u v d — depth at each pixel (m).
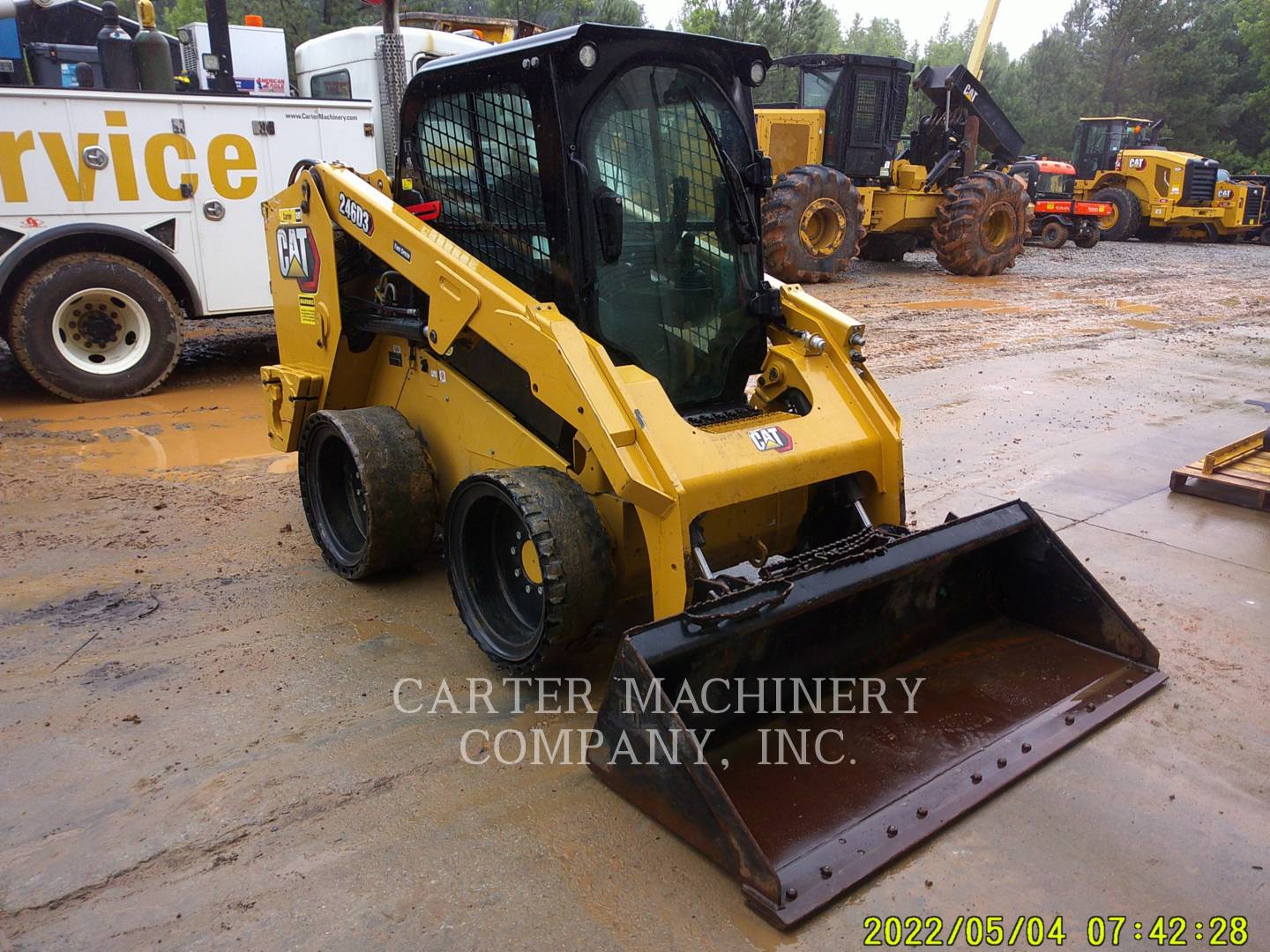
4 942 2.33
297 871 2.58
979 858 2.67
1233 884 2.59
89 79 7.77
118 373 7.30
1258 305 13.73
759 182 3.88
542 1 29.91
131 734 3.18
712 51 3.67
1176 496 5.71
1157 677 3.52
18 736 3.16
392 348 4.37
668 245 3.68
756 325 3.99
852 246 14.45
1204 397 8.21
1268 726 3.31
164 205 7.32
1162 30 42.84
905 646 3.59
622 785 2.86
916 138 16.56
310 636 3.87
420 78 3.88
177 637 3.83
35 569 4.44
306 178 4.32
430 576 4.45
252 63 10.20
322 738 3.18
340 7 25.62
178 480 5.66
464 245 3.97
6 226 6.79
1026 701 3.34
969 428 7.09
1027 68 47.38
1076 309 12.98
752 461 3.27
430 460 4.14
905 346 10.07
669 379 3.75
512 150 3.54
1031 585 3.78
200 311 7.65
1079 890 2.56
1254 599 4.35
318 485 4.45
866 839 2.66
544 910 2.46
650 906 2.48
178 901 2.47
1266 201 25.22
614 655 3.74
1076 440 6.85
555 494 3.22
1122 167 24.34
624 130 3.49
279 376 4.72
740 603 2.87
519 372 3.64
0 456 6.03
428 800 2.88
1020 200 15.97
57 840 2.68
